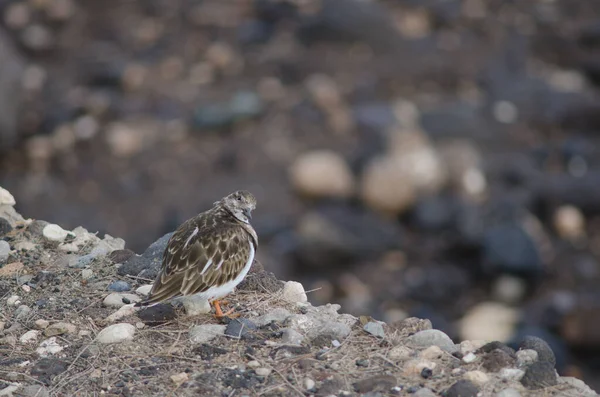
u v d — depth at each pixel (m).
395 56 29.12
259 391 6.25
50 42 30.59
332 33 29.66
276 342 6.87
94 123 25.14
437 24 31.39
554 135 25.03
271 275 8.00
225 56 28.80
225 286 7.12
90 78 27.83
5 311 7.43
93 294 7.70
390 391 6.22
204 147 24.30
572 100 26.17
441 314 17.70
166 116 25.77
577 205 21.64
